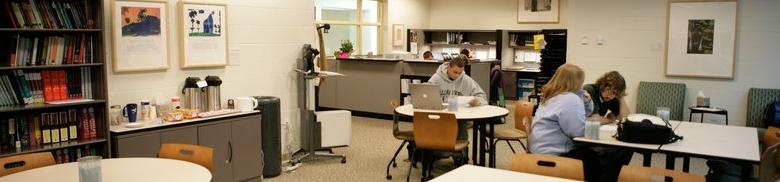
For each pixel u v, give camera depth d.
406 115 4.83
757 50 6.63
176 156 3.22
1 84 3.65
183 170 2.79
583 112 3.72
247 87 5.27
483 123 4.92
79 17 3.89
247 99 4.87
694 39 6.91
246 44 5.22
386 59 8.50
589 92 4.63
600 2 7.41
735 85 6.79
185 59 4.72
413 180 5.09
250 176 4.84
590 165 3.73
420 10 12.62
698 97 6.86
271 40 5.45
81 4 3.91
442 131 4.54
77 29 3.79
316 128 5.78
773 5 6.48
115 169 2.80
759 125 6.56
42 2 3.73
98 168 2.42
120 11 4.28
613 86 4.58
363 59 8.75
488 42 12.01
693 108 6.65
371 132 7.46
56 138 3.88
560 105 3.71
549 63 10.39
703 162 5.71
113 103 4.32
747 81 6.73
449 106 4.97
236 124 4.68
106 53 4.11
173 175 2.70
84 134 4.00
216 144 4.52
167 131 4.20
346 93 9.04
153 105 4.54
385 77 8.54
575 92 3.84
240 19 5.14
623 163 4.03
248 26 5.22
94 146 4.03
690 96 7.05
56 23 3.77
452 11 12.51
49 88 3.85
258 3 5.29
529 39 11.58
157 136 4.14
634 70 7.29
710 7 6.77
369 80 8.73
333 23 11.02
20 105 3.70
